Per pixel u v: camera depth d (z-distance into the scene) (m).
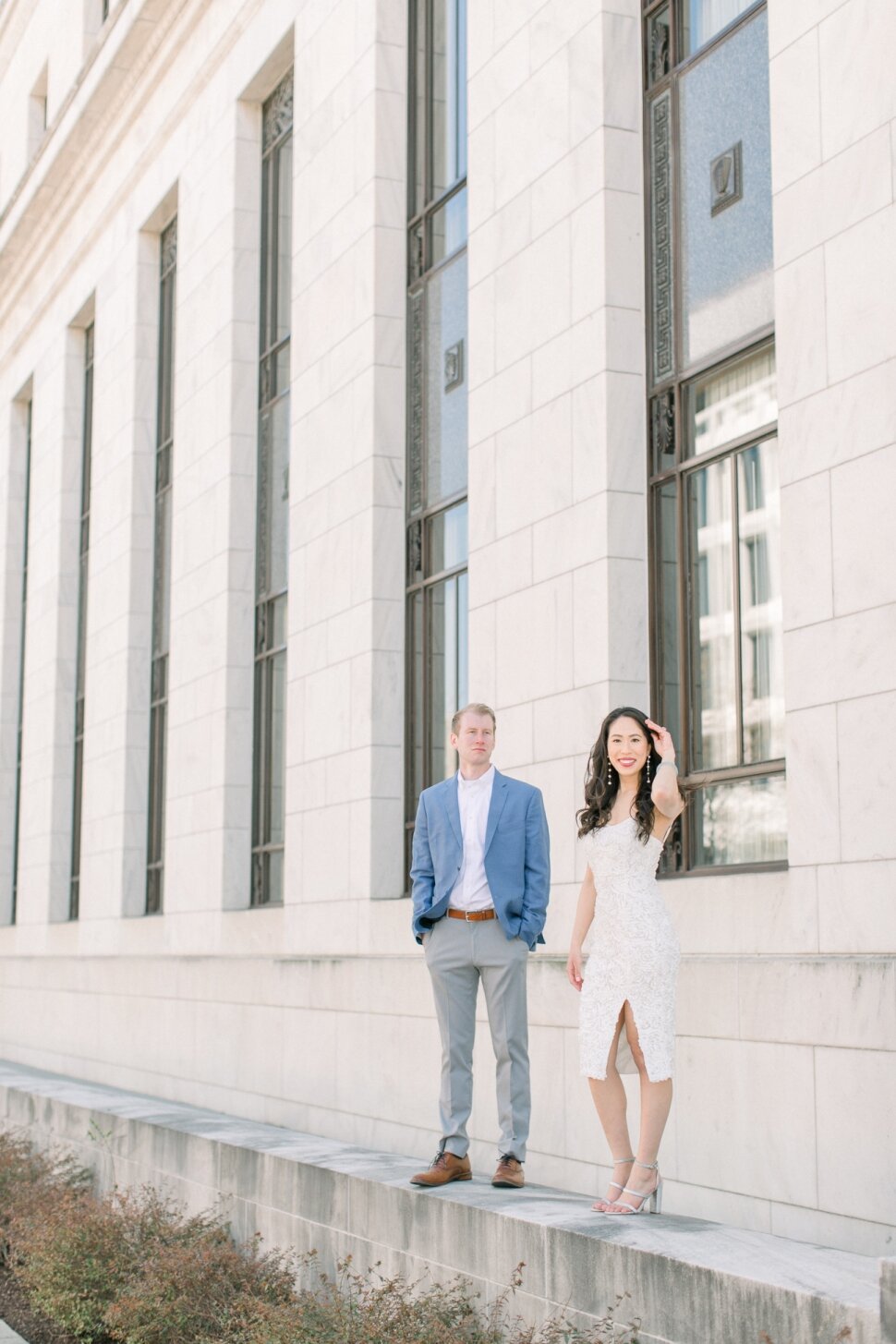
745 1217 6.94
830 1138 6.46
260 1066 12.61
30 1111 14.50
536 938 7.76
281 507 14.29
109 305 19.03
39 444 22.30
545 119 9.51
